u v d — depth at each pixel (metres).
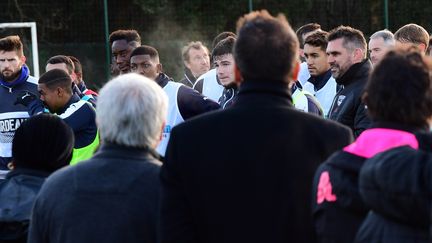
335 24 18.48
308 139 2.95
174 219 2.94
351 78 5.50
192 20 19.27
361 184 2.64
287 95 3.01
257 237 2.88
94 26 18.80
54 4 18.98
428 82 2.74
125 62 7.08
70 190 3.29
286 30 3.00
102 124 3.34
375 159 2.62
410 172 2.51
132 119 3.29
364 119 5.26
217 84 7.89
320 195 2.83
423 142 2.66
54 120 3.76
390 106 2.76
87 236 3.24
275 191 2.89
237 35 3.04
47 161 3.73
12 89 6.81
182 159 2.94
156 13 19.02
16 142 3.75
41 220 3.34
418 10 18.52
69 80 5.91
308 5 18.69
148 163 3.33
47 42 19.03
